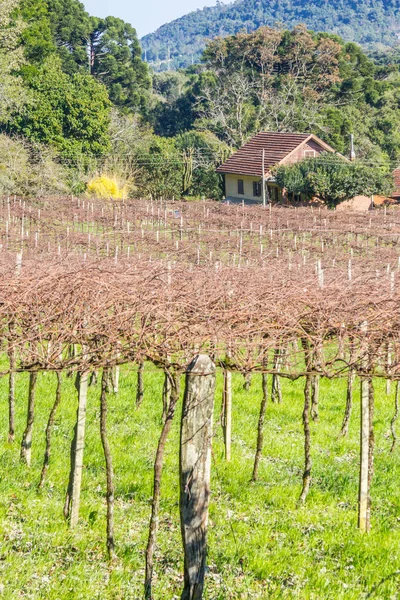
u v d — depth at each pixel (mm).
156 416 14477
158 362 8695
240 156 68688
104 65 105688
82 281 10109
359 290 11859
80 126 66438
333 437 13695
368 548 8797
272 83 93188
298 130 83125
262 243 32594
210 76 96125
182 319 9492
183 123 98875
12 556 7648
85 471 10906
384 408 16016
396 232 34125
